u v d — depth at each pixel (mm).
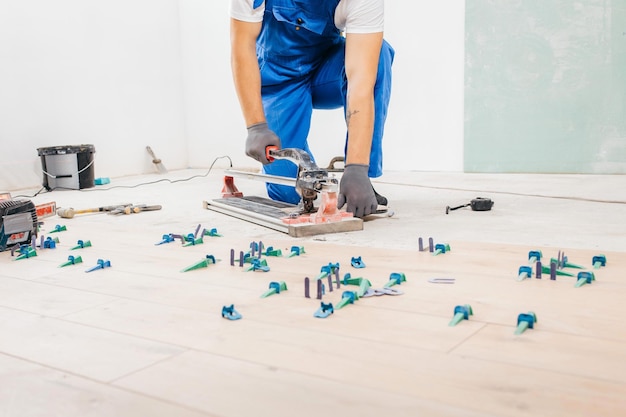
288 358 1076
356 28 2393
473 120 4453
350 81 2432
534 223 2359
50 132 4613
